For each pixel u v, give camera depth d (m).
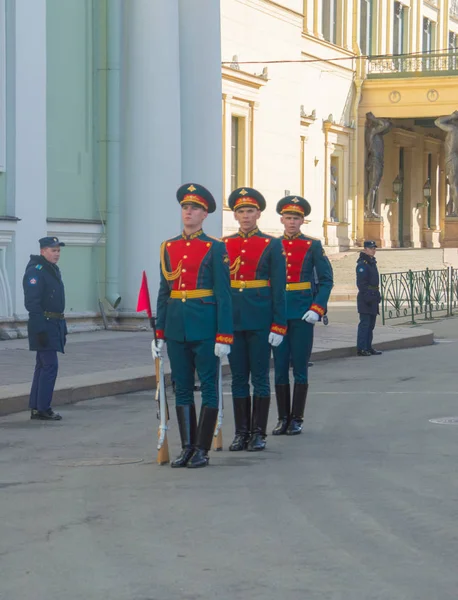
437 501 9.07
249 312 11.60
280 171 42.44
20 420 14.08
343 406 15.12
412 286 32.28
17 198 23.28
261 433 11.73
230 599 6.56
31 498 9.32
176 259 10.74
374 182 54.25
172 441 12.35
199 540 7.89
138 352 20.88
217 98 27.56
